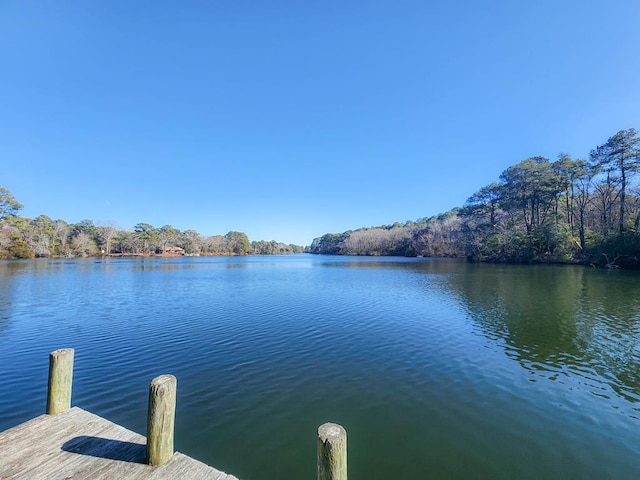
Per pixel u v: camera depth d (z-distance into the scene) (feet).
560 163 135.85
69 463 9.91
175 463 10.02
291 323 39.04
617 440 15.56
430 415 17.78
